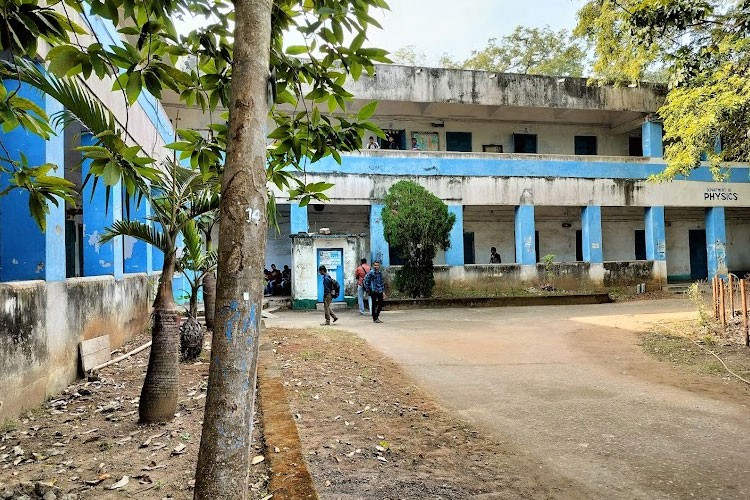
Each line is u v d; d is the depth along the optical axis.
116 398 5.29
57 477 3.29
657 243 20.64
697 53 10.20
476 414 5.14
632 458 4.00
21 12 2.46
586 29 12.59
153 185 4.27
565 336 10.13
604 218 22.89
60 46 2.59
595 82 20.08
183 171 5.26
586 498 3.32
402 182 16.81
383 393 5.82
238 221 1.77
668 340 9.32
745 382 6.39
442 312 15.00
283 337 9.55
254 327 1.79
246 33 1.85
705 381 6.53
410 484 3.44
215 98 3.37
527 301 16.94
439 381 6.55
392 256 19.34
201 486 1.72
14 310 4.54
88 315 6.63
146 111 10.86
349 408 5.17
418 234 16.09
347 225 20.11
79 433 4.16
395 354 8.29
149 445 3.86
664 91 20.69
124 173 2.79
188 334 6.86
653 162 20.69
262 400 4.94
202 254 7.60
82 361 6.15
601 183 20.16
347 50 2.96
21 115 3.10
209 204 4.72
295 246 16.03
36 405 4.93
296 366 6.97
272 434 3.95
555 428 4.72
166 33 2.93
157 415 4.37
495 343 9.39
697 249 24.08
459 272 18.59
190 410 4.76
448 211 17.86
